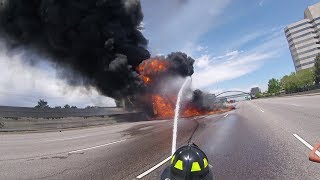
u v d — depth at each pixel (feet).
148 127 86.63
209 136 55.47
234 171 28.25
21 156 44.29
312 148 36.06
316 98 169.78
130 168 32.35
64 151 47.98
